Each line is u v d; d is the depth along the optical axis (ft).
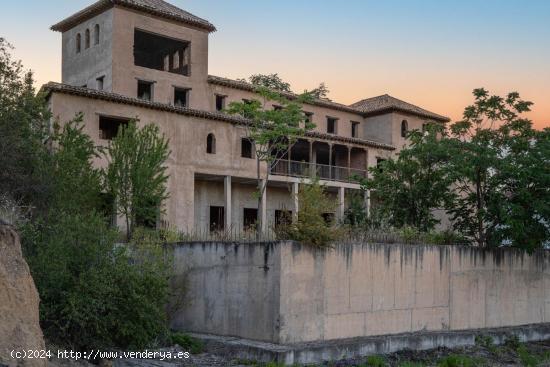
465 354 67.67
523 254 85.10
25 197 81.41
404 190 89.92
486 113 85.92
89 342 54.85
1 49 87.51
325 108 169.27
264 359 54.29
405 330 68.64
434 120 185.06
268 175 135.44
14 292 44.78
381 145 164.35
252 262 60.49
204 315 64.59
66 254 54.60
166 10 140.77
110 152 99.30
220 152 130.41
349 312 63.10
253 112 123.54
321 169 153.99
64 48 149.18
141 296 56.18
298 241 59.67
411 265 70.08
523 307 84.53
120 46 133.28
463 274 76.48
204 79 145.79
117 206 97.66
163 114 122.62
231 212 140.26
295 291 58.65
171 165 122.11
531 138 85.10
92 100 113.60
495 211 80.38
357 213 94.17
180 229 121.19
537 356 71.10
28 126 86.94
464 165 81.10
